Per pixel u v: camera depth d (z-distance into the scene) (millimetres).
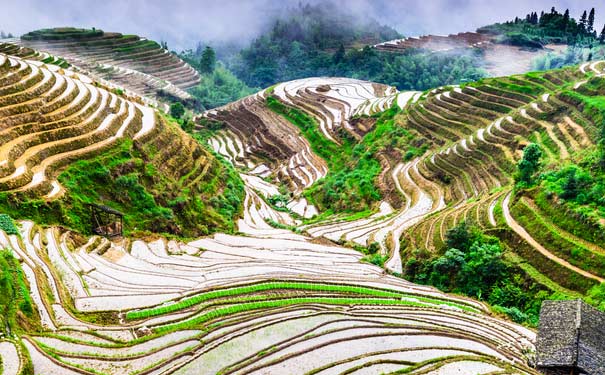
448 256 42344
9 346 25359
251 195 70625
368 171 74938
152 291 34969
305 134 99812
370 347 28797
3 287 28531
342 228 56844
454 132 73500
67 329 29031
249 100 124500
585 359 25141
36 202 40344
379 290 38500
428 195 61969
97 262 38344
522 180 48250
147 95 124500
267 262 43562
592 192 41281
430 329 30844
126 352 27500
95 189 46906
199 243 48094
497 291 38906
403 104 93500
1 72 52938
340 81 136625
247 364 26875
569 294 35625
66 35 142750
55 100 53156
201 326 30297
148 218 48312
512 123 64938
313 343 29016
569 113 59656
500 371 26500
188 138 65938
